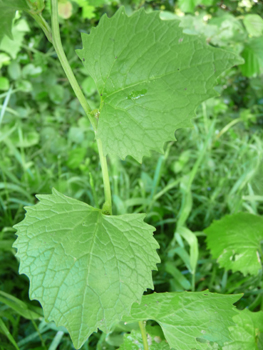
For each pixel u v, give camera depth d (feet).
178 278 0.98
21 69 1.86
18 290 1.07
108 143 0.43
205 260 1.05
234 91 1.96
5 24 0.48
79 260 0.42
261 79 1.89
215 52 0.39
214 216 1.30
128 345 0.57
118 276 0.42
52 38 0.44
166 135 0.42
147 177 1.44
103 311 0.41
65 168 1.63
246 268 0.86
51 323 0.85
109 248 0.43
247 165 1.51
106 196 0.47
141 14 0.41
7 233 1.14
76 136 1.73
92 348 0.85
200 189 1.43
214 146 1.70
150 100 0.42
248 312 0.62
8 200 1.21
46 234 0.43
